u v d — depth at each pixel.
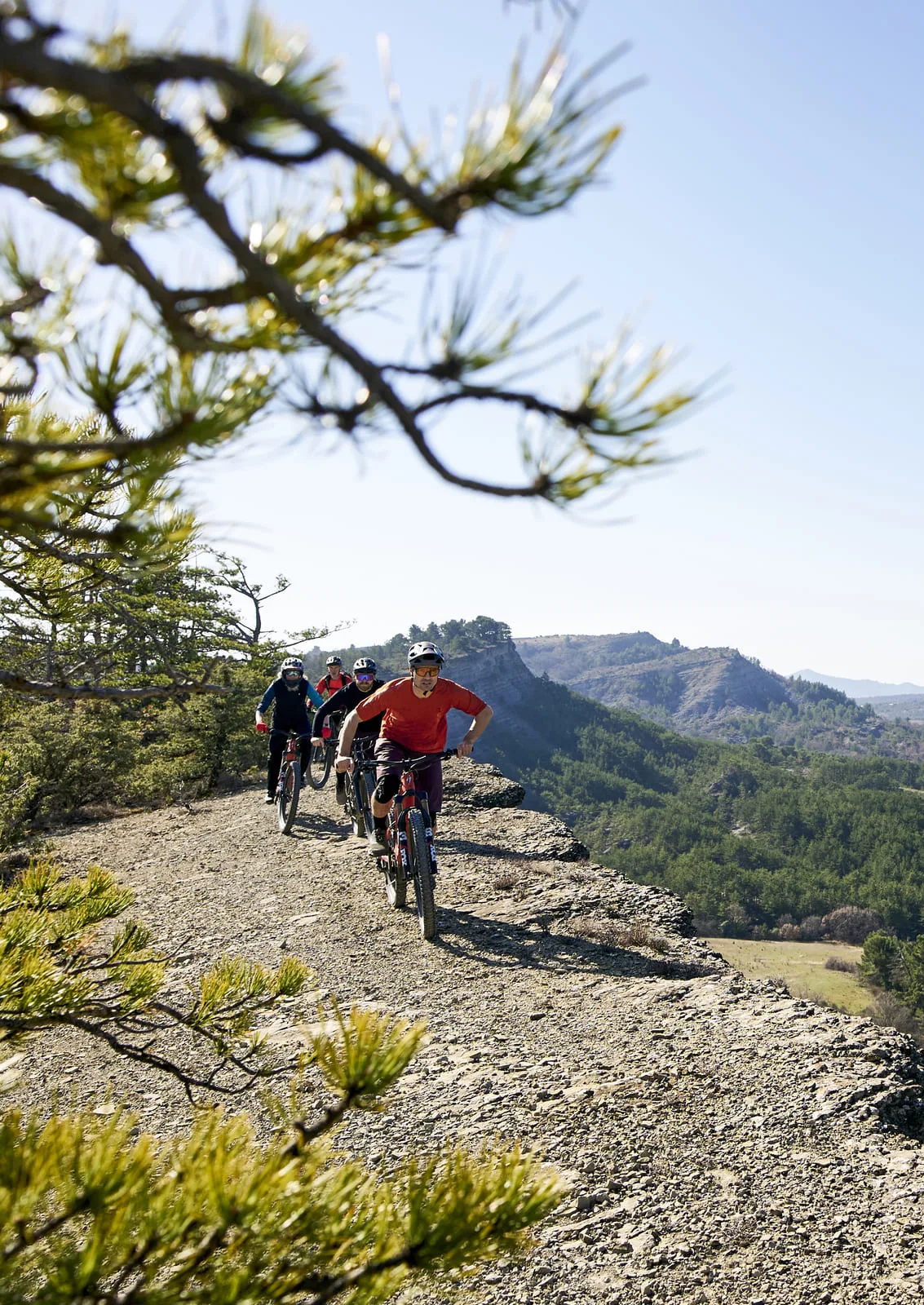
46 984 2.64
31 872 3.15
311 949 7.39
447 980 6.57
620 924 7.68
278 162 1.00
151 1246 1.35
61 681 2.22
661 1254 3.33
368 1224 1.53
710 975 6.54
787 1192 3.66
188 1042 5.75
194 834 13.11
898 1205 3.48
